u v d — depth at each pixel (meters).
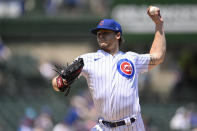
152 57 14.70
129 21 51.38
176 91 50.78
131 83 13.99
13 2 55.38
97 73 13.95
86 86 47.88
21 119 40.69
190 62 55.25
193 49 55.47
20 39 55.34
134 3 51.47
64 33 53.47
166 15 51.56
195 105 48.19
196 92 51.97
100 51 14.48
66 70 13.43
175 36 51.38
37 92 47.28
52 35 53.72
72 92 47.31
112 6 51.97
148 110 46.97
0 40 52.12
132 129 14.10
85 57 14.26
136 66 14.41
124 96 13.80
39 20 53.50
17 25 53.53
